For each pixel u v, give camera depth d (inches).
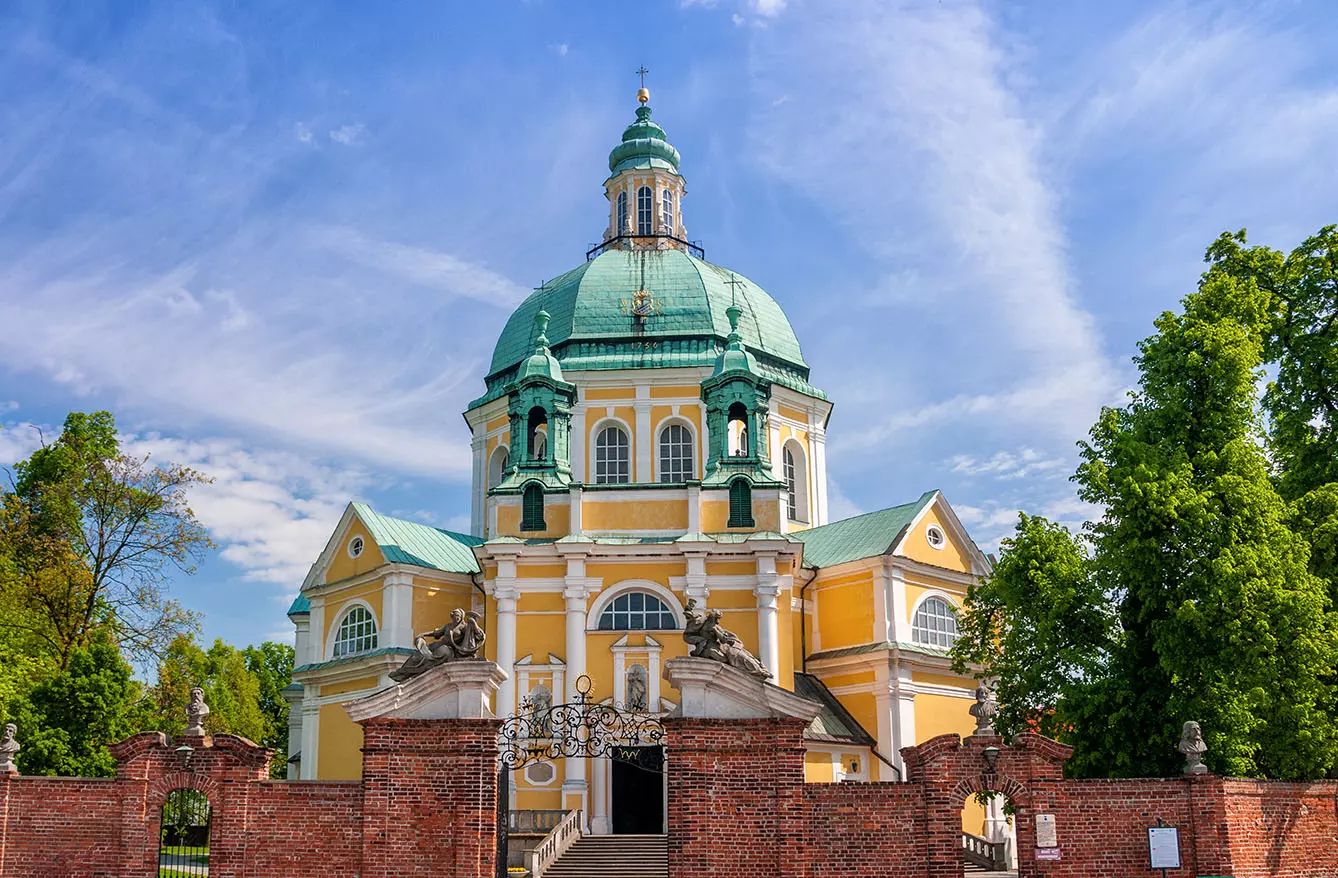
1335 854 1165.1
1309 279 1626.5
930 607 2187.5
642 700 1937.7
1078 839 1053.2
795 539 2197.3
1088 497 1391.5
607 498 2071.9
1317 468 1528.1
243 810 1051.3
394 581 2091.5
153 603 2225.6
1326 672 1294.3
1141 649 1339.8
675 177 2844.5
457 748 1039.6
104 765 1855.3
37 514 2252.7
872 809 1039.6
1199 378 1390.3
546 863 1545.3
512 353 2464.3
